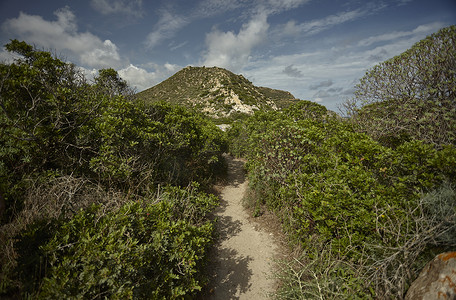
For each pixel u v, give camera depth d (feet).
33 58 20.62
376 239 9.36
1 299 6.54
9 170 12.03
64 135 14.17
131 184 15.26
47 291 6.13
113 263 7.23
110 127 14.34
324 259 10.54
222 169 32.40
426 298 6.93
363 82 18.11
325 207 10.52
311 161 14.87
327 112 26.68
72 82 18.61
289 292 9.59
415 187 9.50
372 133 16.52
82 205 11.29
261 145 19.66
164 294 8.55
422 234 7.88
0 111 12.58
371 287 8.52
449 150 9.39
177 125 19.63
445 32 14.07
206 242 11.65
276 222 17.52
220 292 11.19
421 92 14.58
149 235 9.65
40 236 8.04
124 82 30.01
